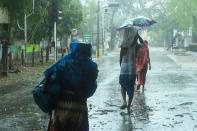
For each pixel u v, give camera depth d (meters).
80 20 46.03
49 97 6.50
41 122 11.84
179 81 22.92
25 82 22.50
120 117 12.36
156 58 53.22
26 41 36.41
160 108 13.89
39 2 33.41
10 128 11.07
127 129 10.77
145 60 18.31
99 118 12.22
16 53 39.88
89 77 6.65
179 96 16.69
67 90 6.57
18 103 15.30
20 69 30.47
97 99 16.03
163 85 20.89
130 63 13.37
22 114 13.11
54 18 36.75
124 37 13.59
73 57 6.71
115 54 71.62
